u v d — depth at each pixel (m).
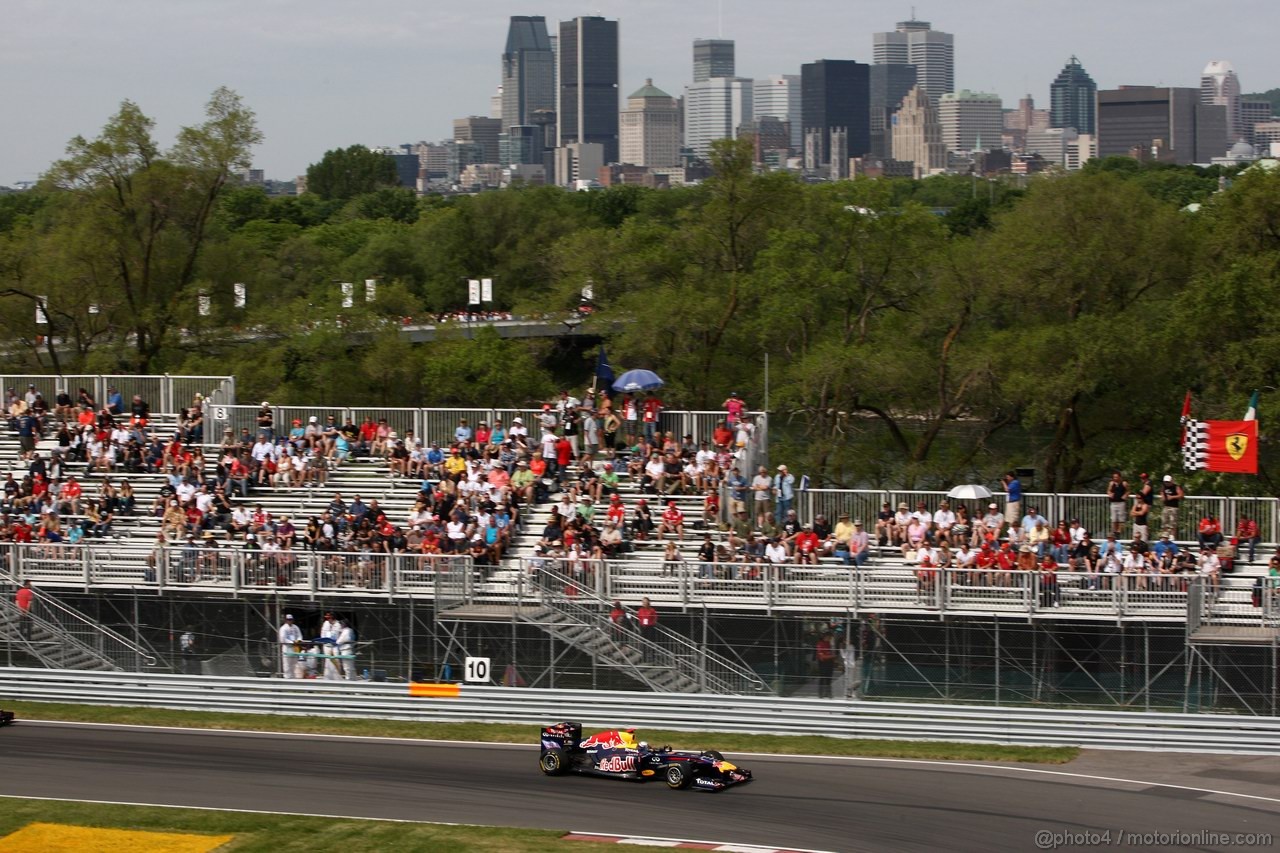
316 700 48.25
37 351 98.56
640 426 63.28
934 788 38.97
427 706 47.66
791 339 84.62
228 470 61.12
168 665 51.53
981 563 50.78
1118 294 77.06
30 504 59.41
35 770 41.38
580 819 36.34
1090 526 55.94
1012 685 47.66
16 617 52.91
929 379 78.44
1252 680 46.69
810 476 75.94
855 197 84.00
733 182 85.81
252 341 96.44
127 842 34.97
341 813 37.12
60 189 91.38
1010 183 187.38
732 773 39.34
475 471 59.62
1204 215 80.50
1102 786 39.12
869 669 48.38
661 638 49.94
